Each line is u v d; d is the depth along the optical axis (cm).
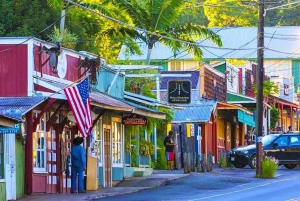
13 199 2861
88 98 3059
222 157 5303
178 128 5081
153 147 4403
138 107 3594
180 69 8050
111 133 3816
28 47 3042
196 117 5350
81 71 3509
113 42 5509
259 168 4138
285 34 9369
